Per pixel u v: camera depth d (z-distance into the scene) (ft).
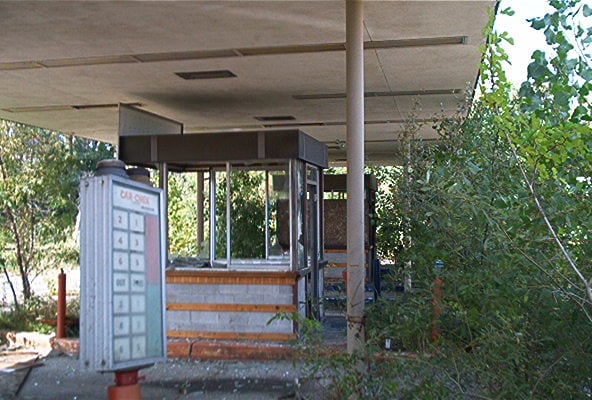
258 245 35.63
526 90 16.40
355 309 25.30
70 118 55.01
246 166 35.91
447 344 18.78
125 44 33.55
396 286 31.73
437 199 23.59
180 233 37.19
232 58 36.29
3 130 47.85
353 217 25.68
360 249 25.62
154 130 41.19
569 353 16.87
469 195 18.51
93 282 15.19
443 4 27.78
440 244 23.02
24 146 46.88
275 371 31.04
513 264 17.81
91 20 29.71
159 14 28.94
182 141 35.47
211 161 35.68
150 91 44.55
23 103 48.55
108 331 15.07
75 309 41.16
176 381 29.48
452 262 21.89
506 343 17.16
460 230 21.11
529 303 18.01
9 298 51.70
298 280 34.73
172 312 35.65
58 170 47.01
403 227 30.81
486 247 19.22
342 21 30.01
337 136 65.10
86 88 43.52
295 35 32.17
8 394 27.48
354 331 25.13
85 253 15.29
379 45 34.06
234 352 33.50
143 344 15.99
